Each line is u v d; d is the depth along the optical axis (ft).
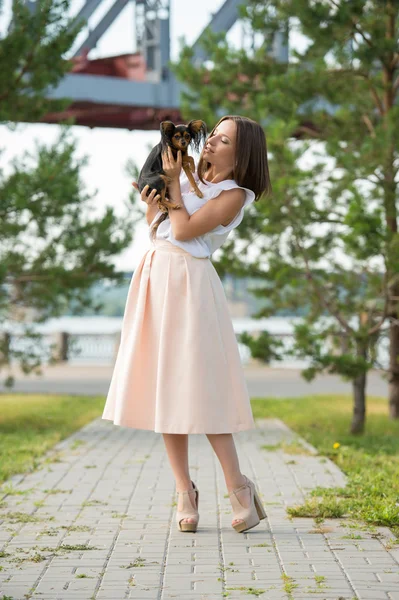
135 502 16.47
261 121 34.24
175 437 13.92
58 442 29.12
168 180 13.35
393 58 34.73
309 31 32.32
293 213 31.01
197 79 36.50
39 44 31.53
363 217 28.17
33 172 32.32
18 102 31.99
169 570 11.50
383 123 32.53
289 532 13.74
